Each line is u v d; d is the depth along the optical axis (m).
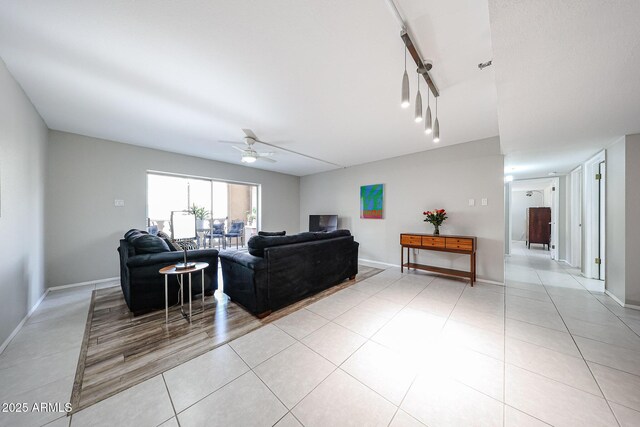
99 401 1.33
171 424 1.19
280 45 1.66
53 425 1.18
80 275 3.48
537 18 1.13
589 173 3.89
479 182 3.70
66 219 3.37
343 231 3.64
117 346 1.89
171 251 2.95
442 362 1.67
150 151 4.17
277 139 3.70
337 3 1.33
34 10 1.36
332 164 5.46
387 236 4.88
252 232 7.25
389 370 1.59
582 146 3.16
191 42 1.64
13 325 2.04
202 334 2.07
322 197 6.31
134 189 3.98
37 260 2.75
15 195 2.10
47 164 3.17
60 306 2.69
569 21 1.14
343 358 1.73
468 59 1.78
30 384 1.46
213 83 2.14
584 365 1.62
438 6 1.34
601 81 1.64
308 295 2.94
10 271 1.99
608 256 3.06
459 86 2.14
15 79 2.07
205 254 2.95
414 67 1.90
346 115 2.81
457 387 1.43
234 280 2.69
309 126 3.15
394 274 4.07
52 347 1.87
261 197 6.05
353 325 2.23
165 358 1.73
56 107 2.62
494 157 3.58
